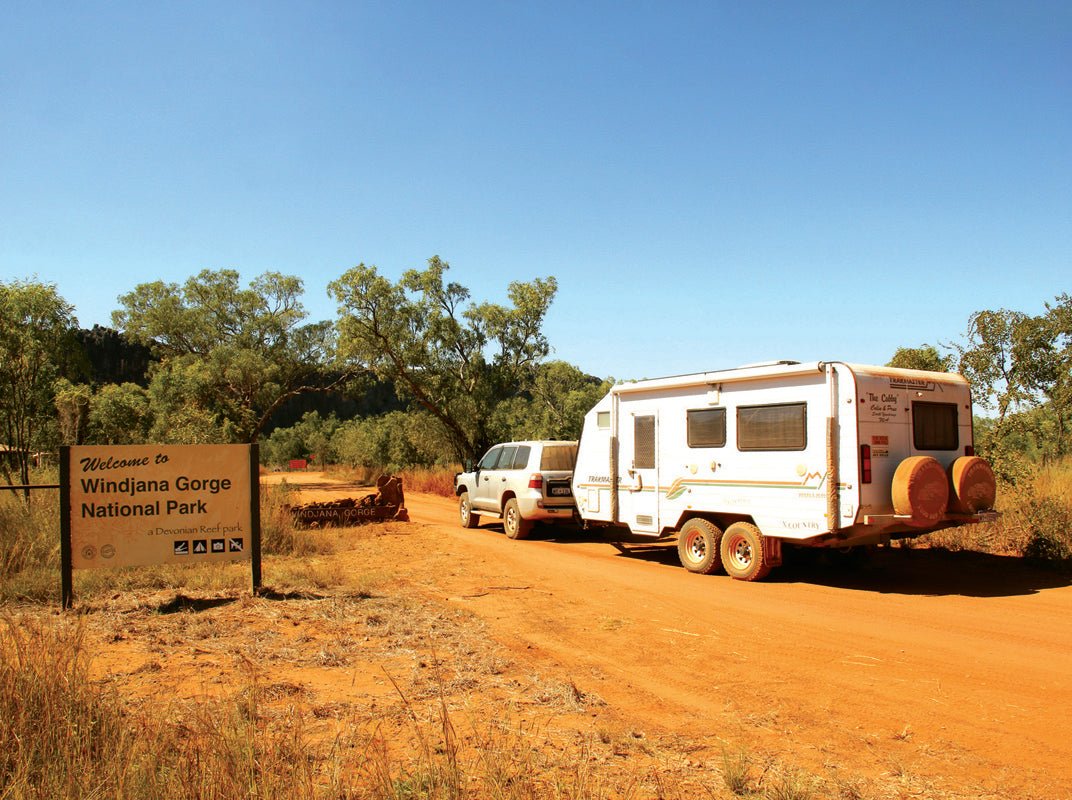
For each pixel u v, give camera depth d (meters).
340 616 8.06
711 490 11.20
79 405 19.39
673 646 7.14
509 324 34.25
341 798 3.70
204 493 8.82
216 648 6.78
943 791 4.14
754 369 10.55
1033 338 14.57
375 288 32.34
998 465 13.47
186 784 3.60
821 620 8.15
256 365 52.22
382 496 18.42
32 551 9.73
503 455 16.69
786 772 4.34
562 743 4.72
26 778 3.56
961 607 8.69
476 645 7.06
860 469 9.41
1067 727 5.08
